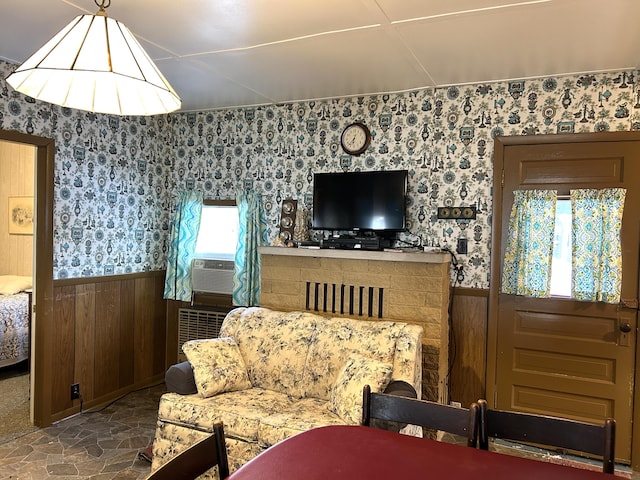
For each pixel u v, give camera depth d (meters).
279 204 4.16
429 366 3.18
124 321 4.12
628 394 3.08
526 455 3.17
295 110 4.09
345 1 2.22
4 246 5.79
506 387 3.39
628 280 3.08
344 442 1.56
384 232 3.67
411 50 2.82
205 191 4.46
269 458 1.43
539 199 3.29
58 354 3.52
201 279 4.33
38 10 2.38
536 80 3.33
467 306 3.51
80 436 3.27
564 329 3.24
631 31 2.49
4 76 3.11
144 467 2.86
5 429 3.37
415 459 1.44
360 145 3.82
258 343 3.17
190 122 4.53
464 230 3.54
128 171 4.15
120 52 1.39
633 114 3.11
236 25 2.51
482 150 3.48
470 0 2.18
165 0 2.23
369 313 3.38
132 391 4.20
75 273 3.66
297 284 3.64
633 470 3.05
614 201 3.10
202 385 2.79
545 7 2.23
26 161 5.62
